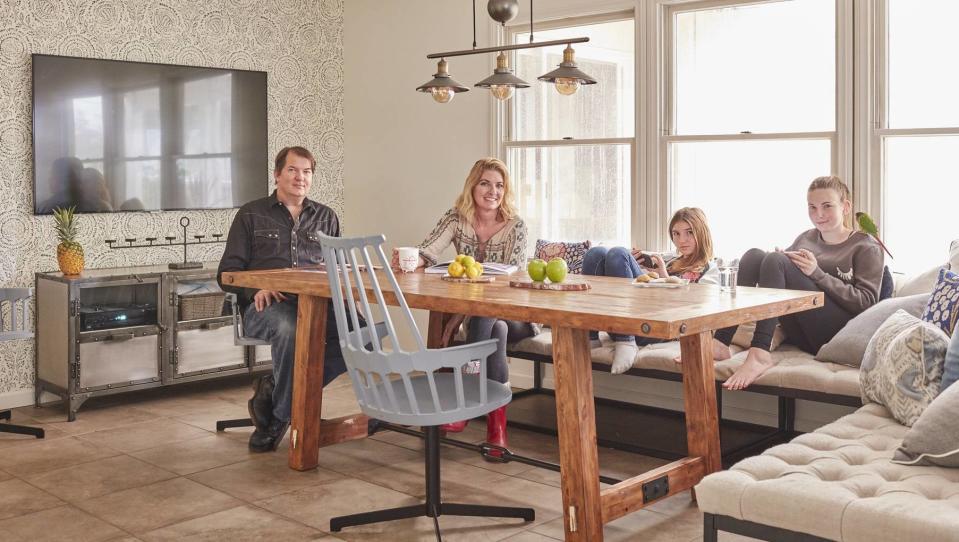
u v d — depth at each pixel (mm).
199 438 4074
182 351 4895
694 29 4551
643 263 4191
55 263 4910
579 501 2605
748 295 2969
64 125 4867
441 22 5516
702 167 4551
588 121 4957
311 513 3062
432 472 2857
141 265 5250
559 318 2557
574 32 4984
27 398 4828
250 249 4148
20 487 3365
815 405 3994
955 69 3807
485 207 4074
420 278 3527
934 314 3061
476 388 2932
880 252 3672
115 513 3072
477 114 5367
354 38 6043
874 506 1947
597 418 4465
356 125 6062
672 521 2979
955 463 2191
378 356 2672
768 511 2076
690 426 3094
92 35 4992
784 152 4281
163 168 5281
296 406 3549
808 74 4199
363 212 6059
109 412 4609
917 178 3918
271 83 5793
